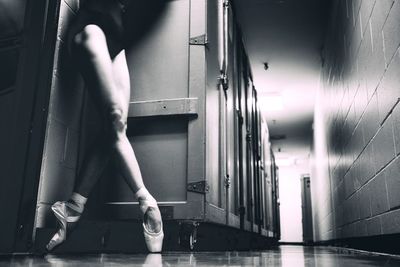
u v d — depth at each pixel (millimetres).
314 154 8383
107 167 2178
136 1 2439
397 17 1712
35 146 1735
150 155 2188
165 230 2125
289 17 4516
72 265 1000
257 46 5164
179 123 2193
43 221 1735
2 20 1753
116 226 1983
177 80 2252
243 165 3676
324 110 5375
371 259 1570
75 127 2061
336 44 3922
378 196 2270
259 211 4902
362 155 2699
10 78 1759
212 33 2506
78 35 1849
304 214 11359
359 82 2705
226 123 2846
